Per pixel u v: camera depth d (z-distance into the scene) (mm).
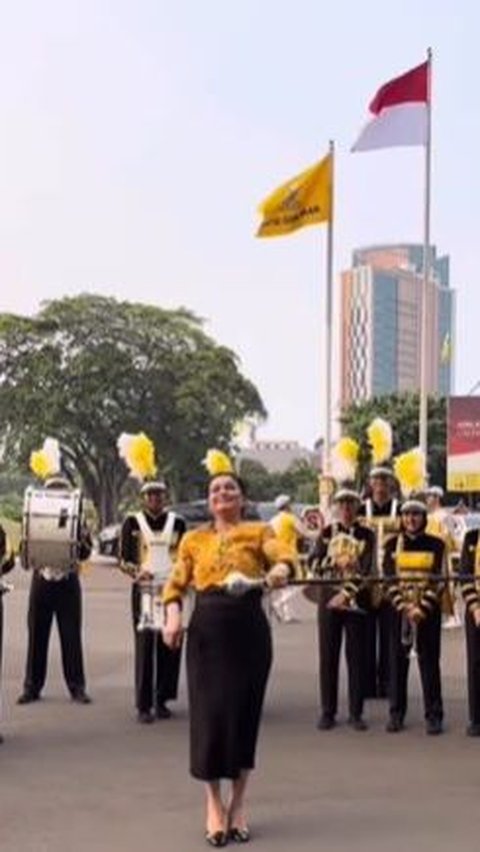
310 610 20062
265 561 6812
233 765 6582
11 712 10516
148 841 6652
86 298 55281
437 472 53438
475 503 41781
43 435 53219
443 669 13227
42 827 6930
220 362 55500
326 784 7941
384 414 54312
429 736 9531
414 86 23344
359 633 9859
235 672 6609
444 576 9680
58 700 11094
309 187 23500
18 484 70375
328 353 25766
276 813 7238
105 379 53719
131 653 14367
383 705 10906
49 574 10875
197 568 6781
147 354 55188
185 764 8508
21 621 17859
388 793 7719
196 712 6648
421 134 23719
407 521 9852
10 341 53812
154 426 54875
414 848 6523
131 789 7797
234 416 55562
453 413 34906
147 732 9672
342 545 9961
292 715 10406
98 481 56094
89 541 10828
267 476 90500
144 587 10133
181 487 56188
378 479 10805
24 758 8719
